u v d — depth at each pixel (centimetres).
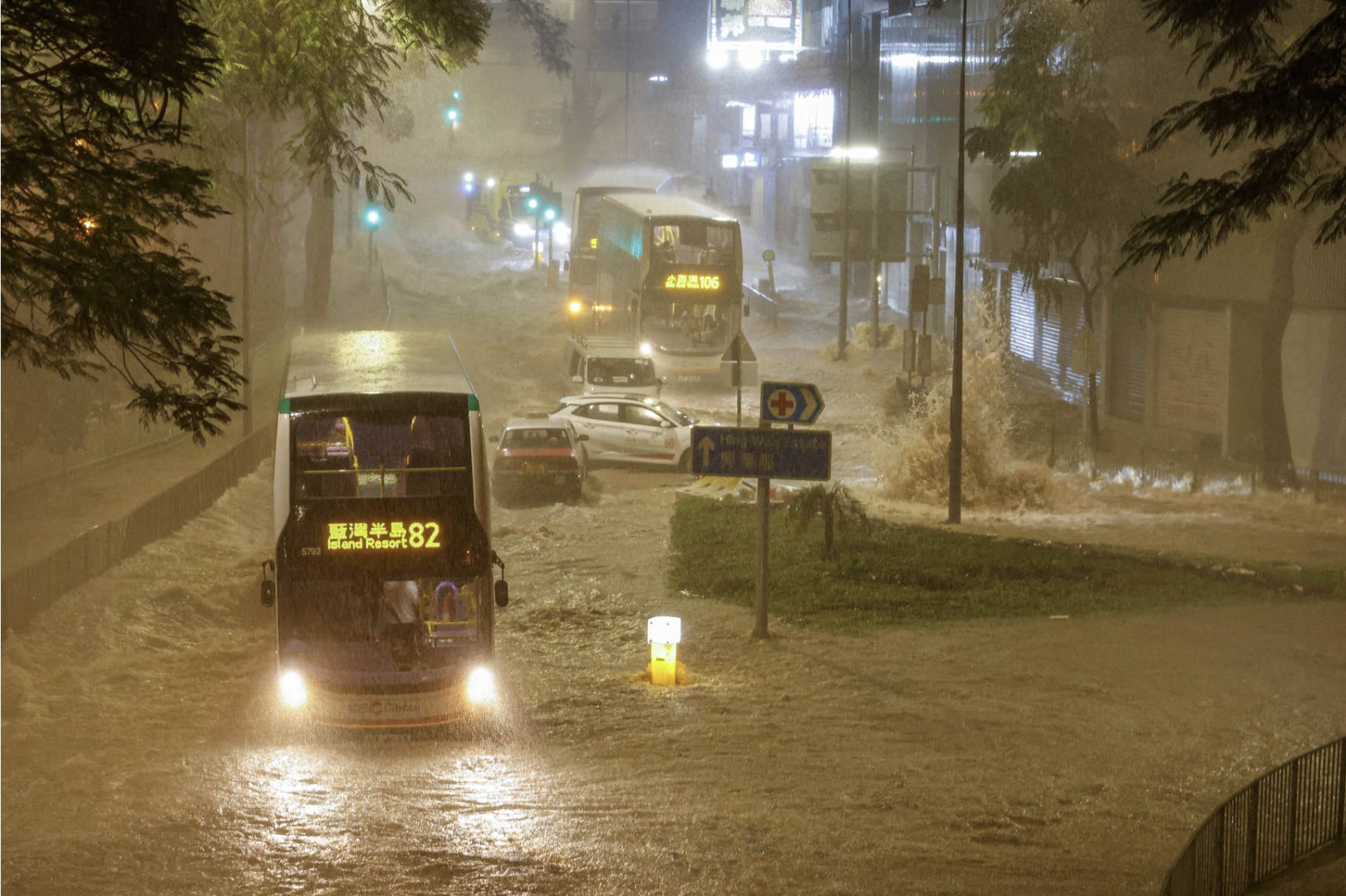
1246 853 1131
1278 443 3844
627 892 1093
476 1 2547
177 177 1502
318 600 1819
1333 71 1703
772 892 1095
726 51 9531
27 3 1485
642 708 1880
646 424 4266
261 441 4206
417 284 8481
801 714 1830
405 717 1788
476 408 1888
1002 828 1307
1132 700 1856
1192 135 4209
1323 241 1831
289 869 1141
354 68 2262
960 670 2056
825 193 6222
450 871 1142
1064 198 4228
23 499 3691
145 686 1980
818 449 2266
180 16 1549
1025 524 3366
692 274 5522
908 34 7306
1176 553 2881
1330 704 1809
